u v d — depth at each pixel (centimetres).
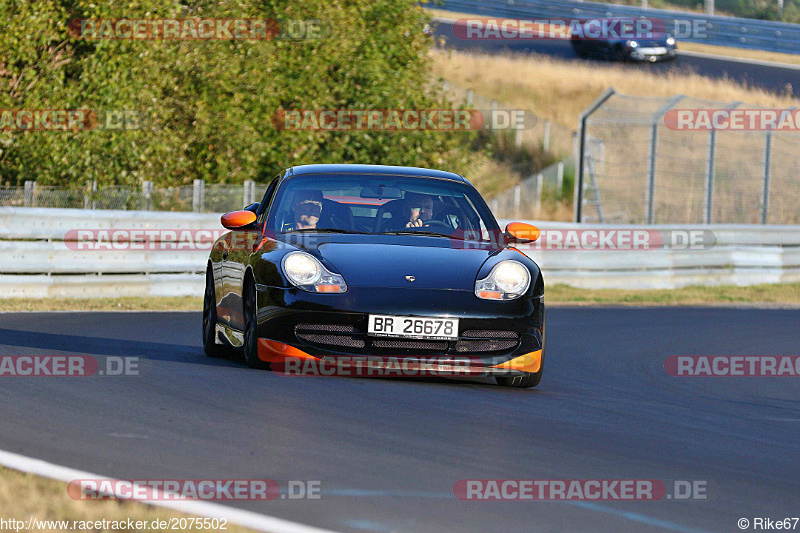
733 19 15600
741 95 13038
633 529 1204
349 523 1166
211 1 6788
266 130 6988
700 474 1519
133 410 1795
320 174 2647
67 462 1402
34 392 1948
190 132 6856
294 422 1734
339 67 7462
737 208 10550
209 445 1539
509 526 1190
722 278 6694
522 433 1758
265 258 2308
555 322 4362
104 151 6231
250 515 1156
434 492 1323
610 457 1605
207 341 2761
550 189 11262
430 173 2722
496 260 2328
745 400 2517
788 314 5162
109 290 4781
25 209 4556
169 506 1179
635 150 11625
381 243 2381
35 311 3934
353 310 2169
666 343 3744
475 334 2212
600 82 13450
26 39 6184
